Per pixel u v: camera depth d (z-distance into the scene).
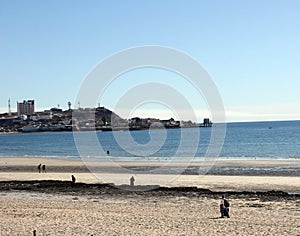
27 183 45.81
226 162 68.06
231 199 35.31
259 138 147.12
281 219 27.39
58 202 34.56
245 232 23.64
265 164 64.62
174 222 26.39
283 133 175.75
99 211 30.53
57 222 26.48
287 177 49.69
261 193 37.28
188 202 34.34
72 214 29.28
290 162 67.31
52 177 52.41
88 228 24.62
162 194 38.03
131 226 25.25
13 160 81.25
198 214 29.34
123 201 35.19
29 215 28.97
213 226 25.19
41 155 99.38
